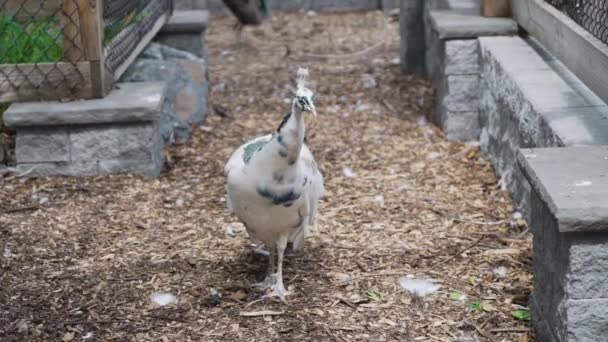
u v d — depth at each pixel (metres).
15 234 5.93
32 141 6.84
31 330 4.80
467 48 7.71
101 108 6.75
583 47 5.63
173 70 8.38
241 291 5.21
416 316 4.90
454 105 7.85
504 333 4.71
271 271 5.30
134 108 6.79
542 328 4.50
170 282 5.33
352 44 11.92
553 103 5.87
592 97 5.96
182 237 5.96
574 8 6.20
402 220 6.21
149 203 6.52
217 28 13.03
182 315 4.96
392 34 12.42
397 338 4.68
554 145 5.36
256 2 12.32
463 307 4.98
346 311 4.96
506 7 7.86
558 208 3.90
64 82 6.90
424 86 9.65
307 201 4.87
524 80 6.40
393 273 5.39
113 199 6.55
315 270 5.45
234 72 10.64
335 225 6.12
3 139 7.20
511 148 6.54
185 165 7.40
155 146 7.07
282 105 9.27
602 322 4.05
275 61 11.13
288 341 4.67
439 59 8.37
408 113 8.79
